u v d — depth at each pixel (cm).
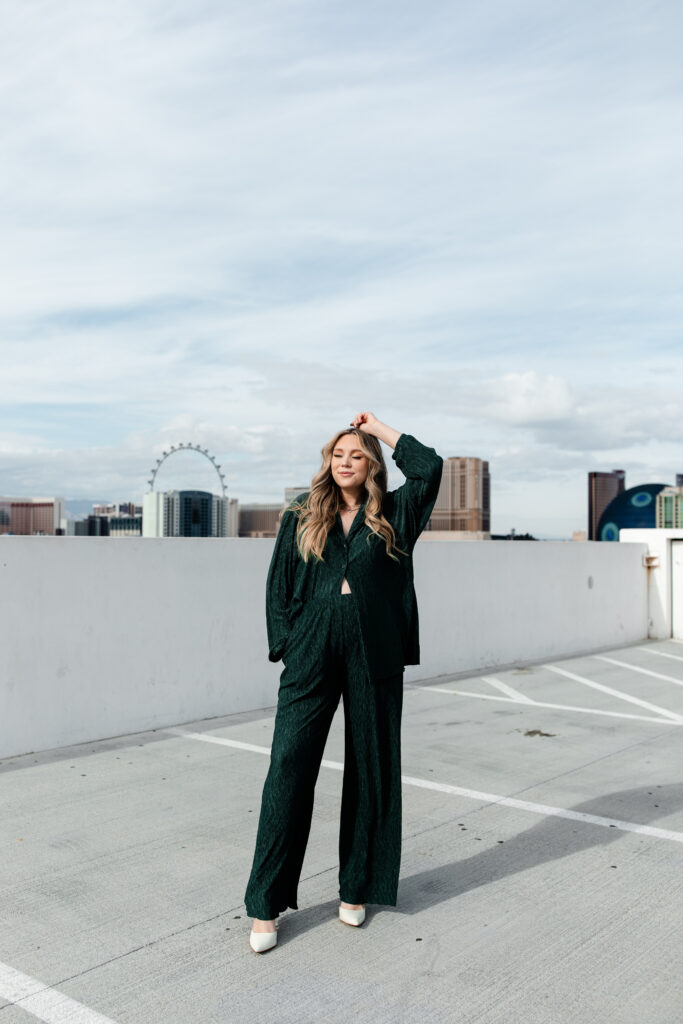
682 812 388
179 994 233
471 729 557
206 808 386
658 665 844
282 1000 230
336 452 271
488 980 241
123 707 527
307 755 262
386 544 267
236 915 281
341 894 275
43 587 485
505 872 318
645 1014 224
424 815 382
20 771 445
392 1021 220
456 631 790
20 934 267
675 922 278
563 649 920
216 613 585
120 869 317
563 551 923
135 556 534
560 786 428
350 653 262
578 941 264
